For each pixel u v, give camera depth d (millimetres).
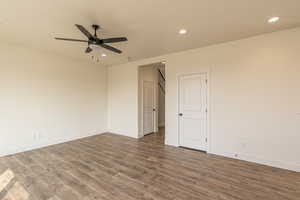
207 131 3793
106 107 5980
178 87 4262
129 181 2492
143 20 2531
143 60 4965
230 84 3449
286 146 2877
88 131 5352
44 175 2662
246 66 3254
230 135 3473
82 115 5160
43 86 4188
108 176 2643
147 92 5730
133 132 5301
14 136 3686
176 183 2438
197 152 3830
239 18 2469
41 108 4156
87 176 2639
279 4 2090
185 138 4215
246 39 3244
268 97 3035
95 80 5562
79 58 4852
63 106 4637
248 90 3240
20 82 3773
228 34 3070
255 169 2891
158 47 3824
